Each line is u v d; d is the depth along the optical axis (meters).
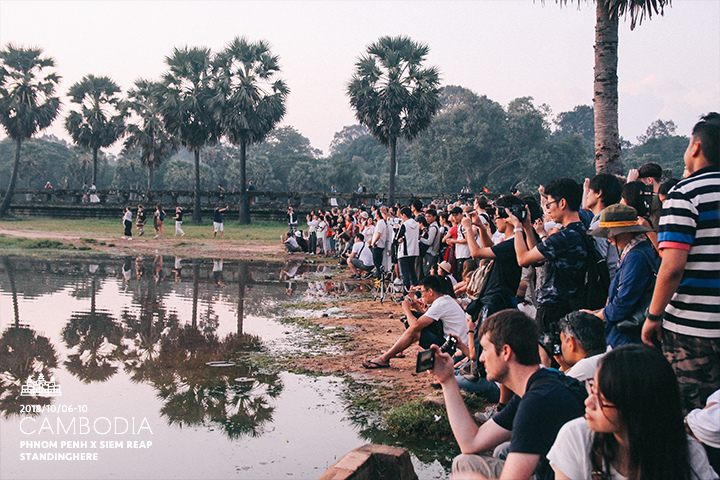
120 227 31.98
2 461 4.01
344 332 8.04
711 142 2.98
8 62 36.31
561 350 3.24
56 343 7.24
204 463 3.98
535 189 65.62
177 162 88.56
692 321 3.04
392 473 3.35
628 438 1.92
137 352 6.88
